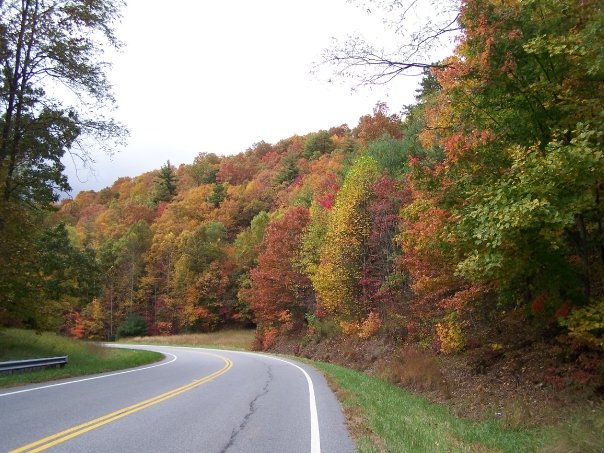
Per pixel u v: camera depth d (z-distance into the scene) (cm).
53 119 2045
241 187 9719
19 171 2289
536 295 1118
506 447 784
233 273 7175
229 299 7019
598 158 782
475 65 1049
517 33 977
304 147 9544
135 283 8056
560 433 739
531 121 1068
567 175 825
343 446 696
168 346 5509
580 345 1080
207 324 6994
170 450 657
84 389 1328
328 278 3006
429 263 1445
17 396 1171
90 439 713
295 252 4341
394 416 959
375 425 839
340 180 4331
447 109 1255
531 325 1364
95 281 3116
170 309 7281
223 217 8862
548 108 1027
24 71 2002
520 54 1005
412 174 1227
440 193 1165
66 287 2620
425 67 1009
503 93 1066
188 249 7306
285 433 786
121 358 2630
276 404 1113
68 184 2444
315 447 688
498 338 1446
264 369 2225
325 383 1619
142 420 872
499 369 1348
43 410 965
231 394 1278
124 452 641
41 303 2470
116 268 8000
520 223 848
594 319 955
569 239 1137
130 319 7525
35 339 2753
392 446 682
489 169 1089
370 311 2875
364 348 2767
